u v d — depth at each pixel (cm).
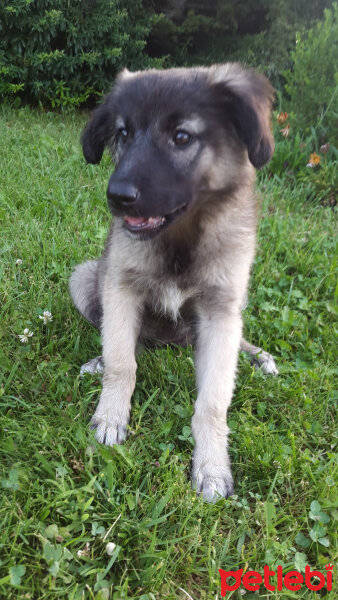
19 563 37
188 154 45
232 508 44
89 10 142
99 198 91
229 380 50
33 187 91
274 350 65
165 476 43
